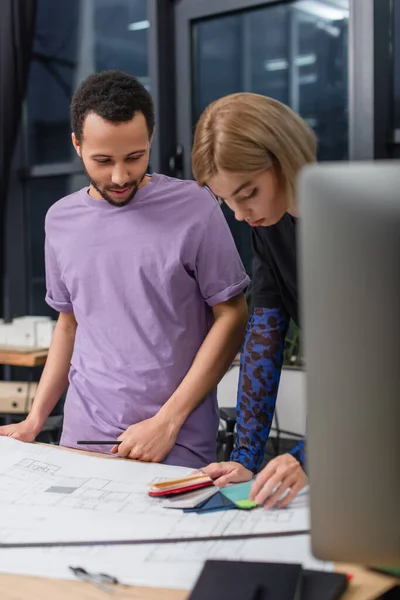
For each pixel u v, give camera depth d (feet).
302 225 2.26
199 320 5.29
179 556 3.02
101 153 4.69
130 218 5.19
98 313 5.25
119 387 5.12
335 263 2.24
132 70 13.19
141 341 5.13
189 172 12.21
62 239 5.40
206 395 5.03
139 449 4.64
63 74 13.85
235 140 3.70
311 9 11.07
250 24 11.73
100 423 5.19
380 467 2.31
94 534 3.25
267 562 2.87
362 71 10.12
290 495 3.55
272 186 3.85
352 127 10.36
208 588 2.67
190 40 12.14
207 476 3.91
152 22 12.07
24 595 2.75
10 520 3.43
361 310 2.23
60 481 3.97
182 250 5.08
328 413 2.33
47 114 14.05
